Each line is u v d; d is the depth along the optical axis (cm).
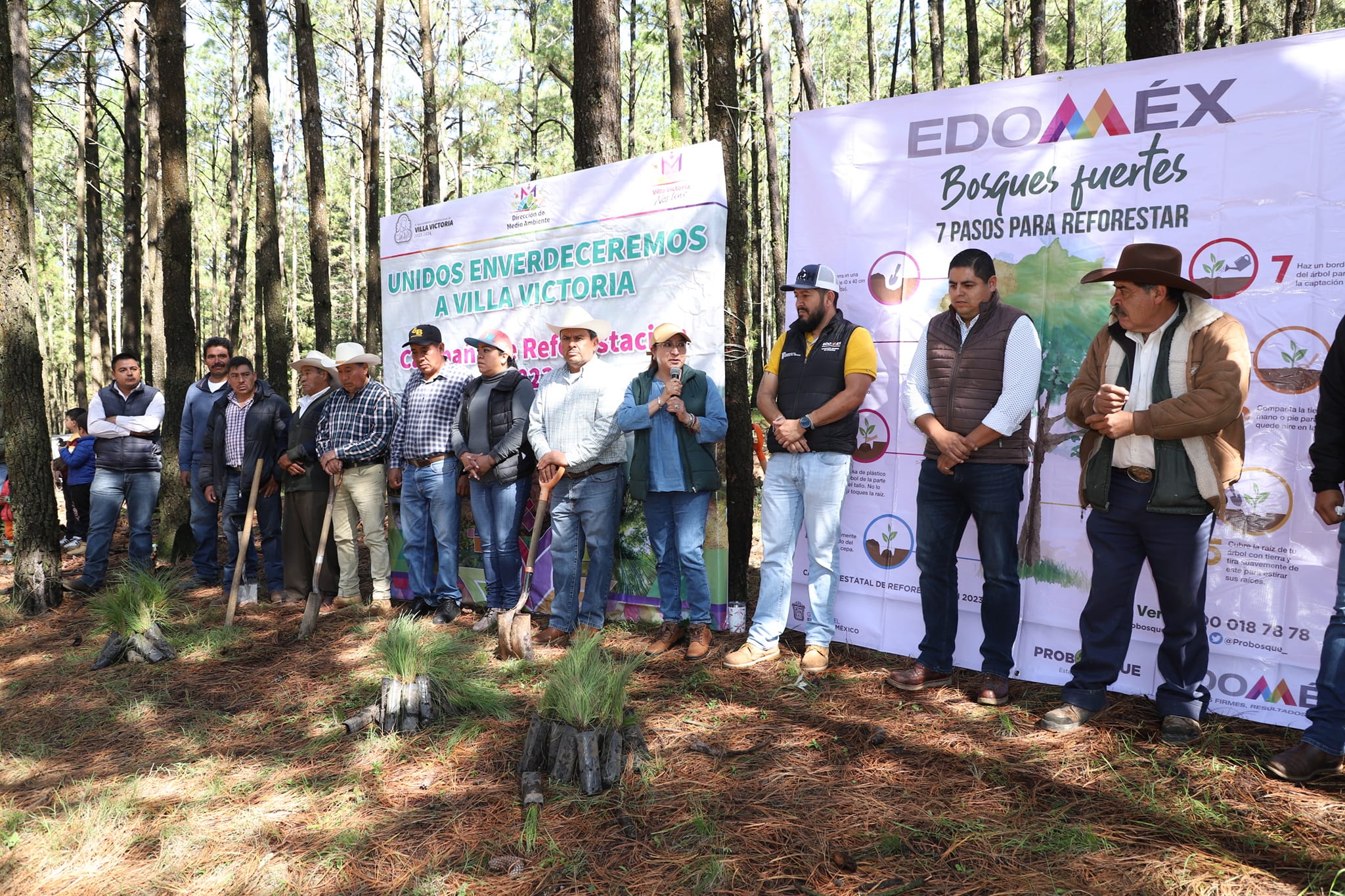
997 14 1614
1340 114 328
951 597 398
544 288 559
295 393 2139
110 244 3070
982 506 374
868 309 451
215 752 366
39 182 2284
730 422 527
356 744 364
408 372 648
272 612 588
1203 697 349
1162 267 321
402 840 285
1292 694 345
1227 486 344
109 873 274
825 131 458
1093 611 348
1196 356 318
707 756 338
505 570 523
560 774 316
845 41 2123
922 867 255
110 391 662
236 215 1758
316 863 273
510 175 1988
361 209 2903
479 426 518
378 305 1488
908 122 432
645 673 437
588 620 497
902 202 437
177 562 762
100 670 479
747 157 1488
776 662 443
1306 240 337
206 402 668
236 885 264
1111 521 340
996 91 406
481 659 463
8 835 298
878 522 453
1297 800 284
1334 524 320
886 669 430
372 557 579
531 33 1889
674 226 493
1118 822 276
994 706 375
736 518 523
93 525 650
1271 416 346
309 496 595
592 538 488
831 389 419
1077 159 386
